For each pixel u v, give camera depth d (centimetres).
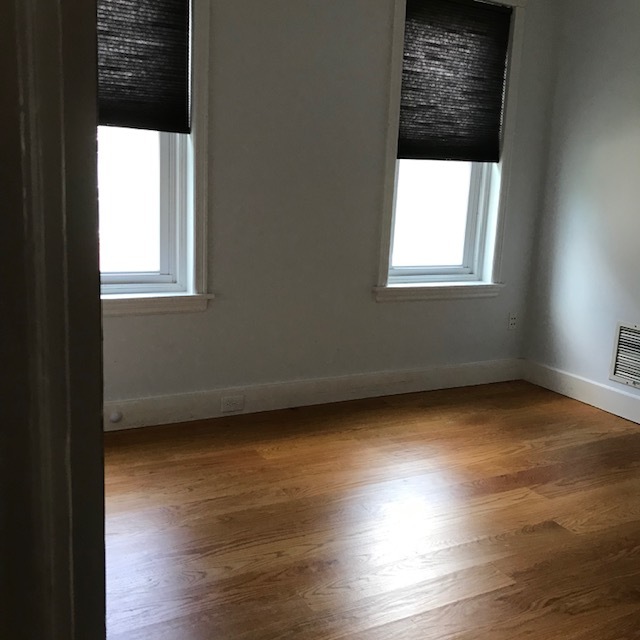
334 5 316
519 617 188
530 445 314
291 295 337
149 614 182
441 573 207
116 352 304
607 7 346
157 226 314
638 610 193
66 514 44
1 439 40
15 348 40
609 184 353
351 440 310
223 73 299
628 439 325
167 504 243
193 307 314
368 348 365
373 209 347
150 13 283
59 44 39
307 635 176
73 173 40
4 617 42
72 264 41
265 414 337
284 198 324
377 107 337
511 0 359
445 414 350
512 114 374
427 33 345
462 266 397
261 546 218
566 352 388
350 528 232
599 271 363
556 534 234
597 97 355
